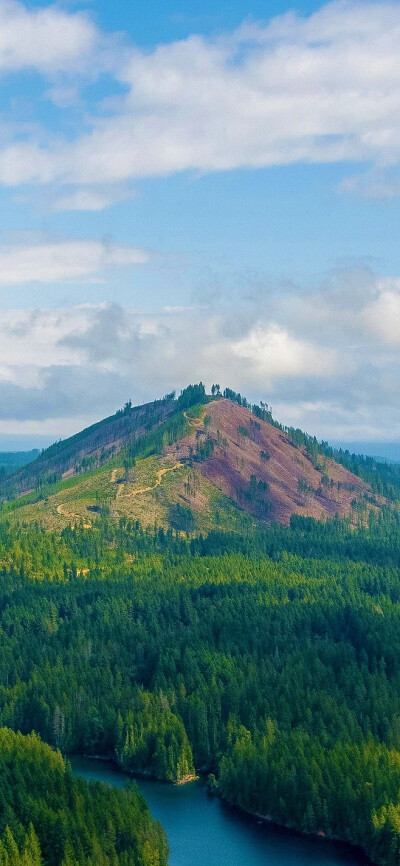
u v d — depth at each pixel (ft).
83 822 628.69
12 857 590.14
